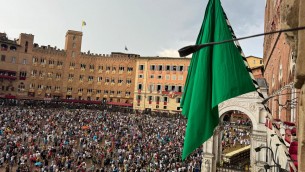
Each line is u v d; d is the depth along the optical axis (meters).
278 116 22.36
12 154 36.03
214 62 9.34
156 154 39.28
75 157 38.22
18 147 38.50
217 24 9.61
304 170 5.30
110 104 109.81
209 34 9.62
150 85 102.75
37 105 85.19
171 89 99.38
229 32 9.48
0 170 32.47
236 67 9.12
